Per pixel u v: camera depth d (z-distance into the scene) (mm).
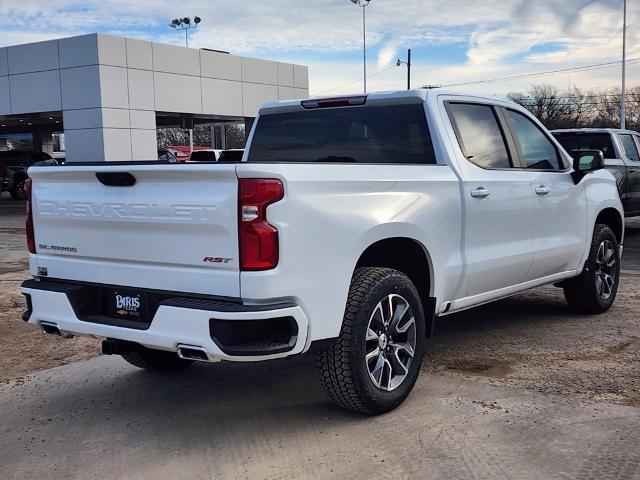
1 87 23766
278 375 5137
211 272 3592
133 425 4258
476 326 6375
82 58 21766
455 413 4242
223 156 10766
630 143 12805
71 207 4145
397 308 4254
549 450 3707
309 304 3670
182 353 3623
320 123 5555
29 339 6332
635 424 4016
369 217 4008
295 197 3584
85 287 4141
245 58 26484
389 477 3471
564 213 5984
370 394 4051
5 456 3865
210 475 3557
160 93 23453
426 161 4953
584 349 5539
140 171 3748
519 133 5727
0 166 29547
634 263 9969
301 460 3686
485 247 5066
